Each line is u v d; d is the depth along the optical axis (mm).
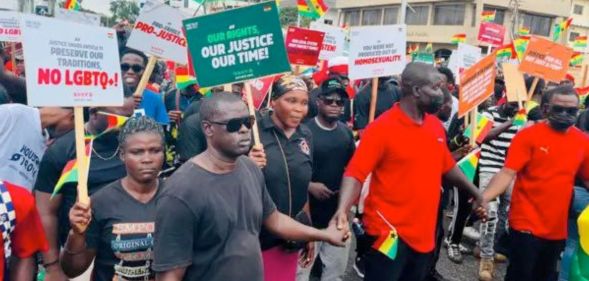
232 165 2324
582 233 3457
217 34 3219
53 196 2844
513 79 5082
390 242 3279
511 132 5207
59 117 3105
